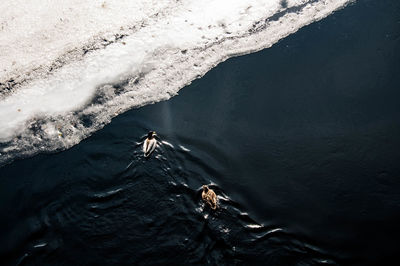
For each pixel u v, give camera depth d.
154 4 9.18
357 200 5.83
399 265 5.08
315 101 7.12
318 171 6.21
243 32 8.34
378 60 7.64
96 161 6.45
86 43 8.44
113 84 7.66
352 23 8.38
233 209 5.75
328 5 8.77
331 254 5.24
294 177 6.16
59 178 6.27
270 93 7.29
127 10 9.09
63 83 7.76
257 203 5.84
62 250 5.43
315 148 6.50
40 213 5.88
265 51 7.97
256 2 8.97
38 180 6.29
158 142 6.59
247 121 6.91
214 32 8.40
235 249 5.28
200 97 7.32
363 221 5.59
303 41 8.09
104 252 5.37
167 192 5.98
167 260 5.23
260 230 5.50
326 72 7.53
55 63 8.12
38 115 7.27
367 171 6.16
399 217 5.60
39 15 9.14
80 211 5.83
